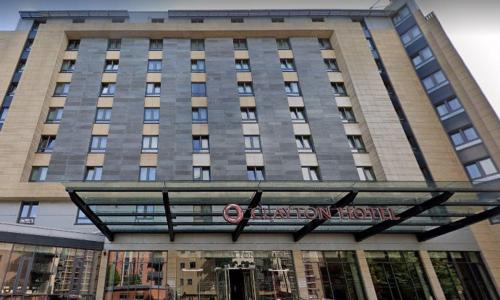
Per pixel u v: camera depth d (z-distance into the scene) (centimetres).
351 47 2875
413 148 2477
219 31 2844
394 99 2731
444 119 2602
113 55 2717
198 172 2208
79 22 2978
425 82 2805
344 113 2608
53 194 1989
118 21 3044
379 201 1673
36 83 2436
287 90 2648
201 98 2523
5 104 2408
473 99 2534
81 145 2220
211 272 1814
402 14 3186
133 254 1823
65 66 2653
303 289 1808
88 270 1711
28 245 1507
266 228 1891
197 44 2877
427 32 2958
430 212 1853
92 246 1761
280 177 2197
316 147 2353
